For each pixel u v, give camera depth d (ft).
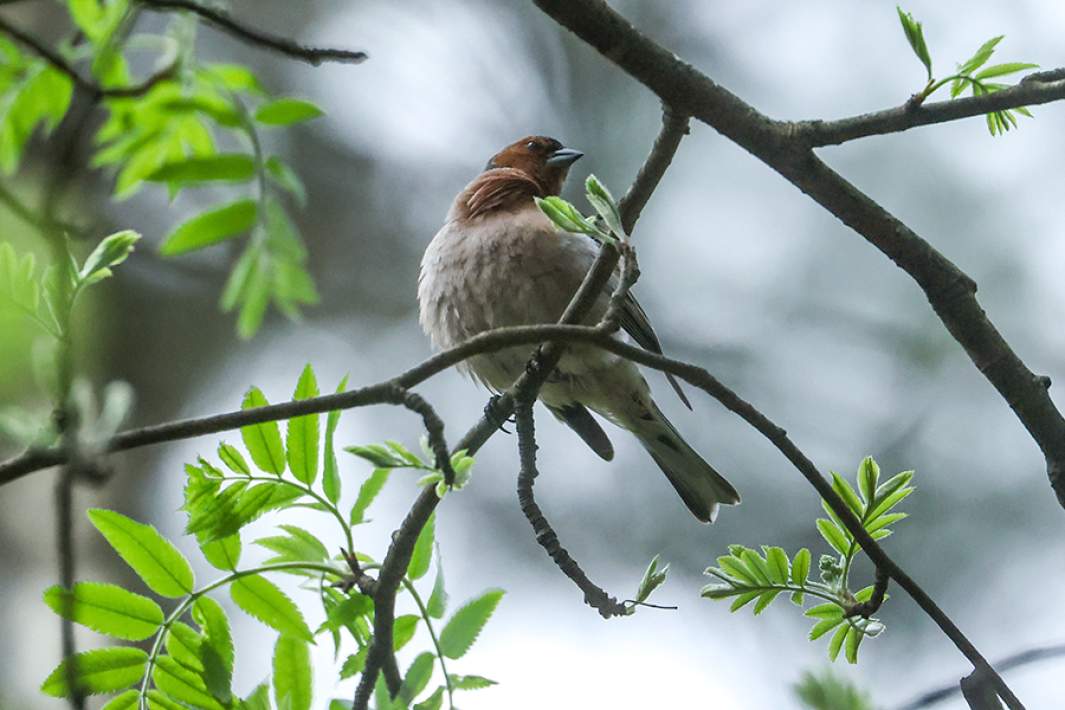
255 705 17.72
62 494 15.25
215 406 56.44
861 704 16.14
